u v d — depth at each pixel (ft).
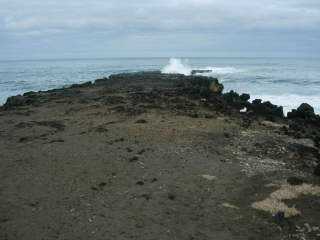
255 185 60.03
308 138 85.46
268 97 156.97
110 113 102.37
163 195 55.72
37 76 294.05
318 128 98.43
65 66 478.59
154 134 81.87
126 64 510.99
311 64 406.00
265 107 113.09
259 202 54.34
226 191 57.82
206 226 48.88
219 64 429.38
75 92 145.28
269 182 61.00
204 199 55.26
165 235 46.55
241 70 299.58
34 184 59.41
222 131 85.15
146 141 77.71
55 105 119.96
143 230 47.39
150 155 70.18
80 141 78.69
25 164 67.26
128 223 48.73
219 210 52.49
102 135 82.07
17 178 61.72
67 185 58.95
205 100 120.16
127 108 106.83
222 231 47.98
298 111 108.58
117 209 51.96
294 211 52.21
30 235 46.19
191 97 124.57
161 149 73.20
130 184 59.11
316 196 56.70
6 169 65.46
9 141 81.51
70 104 119.85
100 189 57.57
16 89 205.46
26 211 51.57
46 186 58.70
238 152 73.67
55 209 51.98
